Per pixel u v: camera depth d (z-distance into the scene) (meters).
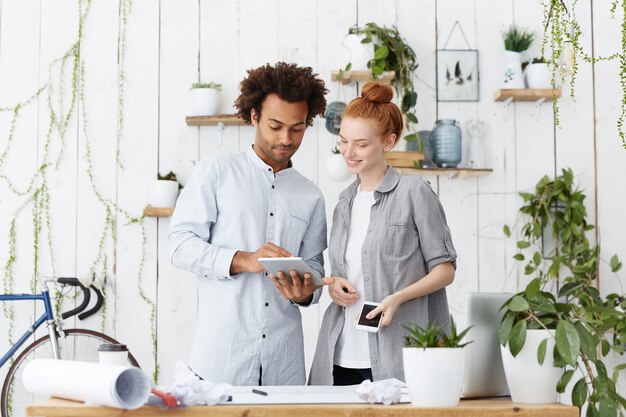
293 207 2.41
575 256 3.79
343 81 3.84
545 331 1.69
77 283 3.78
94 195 3.92
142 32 3.97
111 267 3.89
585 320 1.79
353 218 2.32
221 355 2.28
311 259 2.49
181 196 2.37
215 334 2.29
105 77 3.95
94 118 3.94
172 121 3.93
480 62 3.98
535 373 1.69
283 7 3.97
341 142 2.29
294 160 3.91
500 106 3.96
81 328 3.87
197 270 2.25
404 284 2.22
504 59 3.97
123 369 1.47
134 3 3.97
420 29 3.97
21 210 3.91
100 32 3.97
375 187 2.30
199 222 2.31
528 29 3.98
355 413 1.53
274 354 2.31
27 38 3.97
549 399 1.70
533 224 3.82
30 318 3.89
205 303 2.33
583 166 3.94
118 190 3.92
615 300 3.67
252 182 2.38
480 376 1.79
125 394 1.51
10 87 3.95
